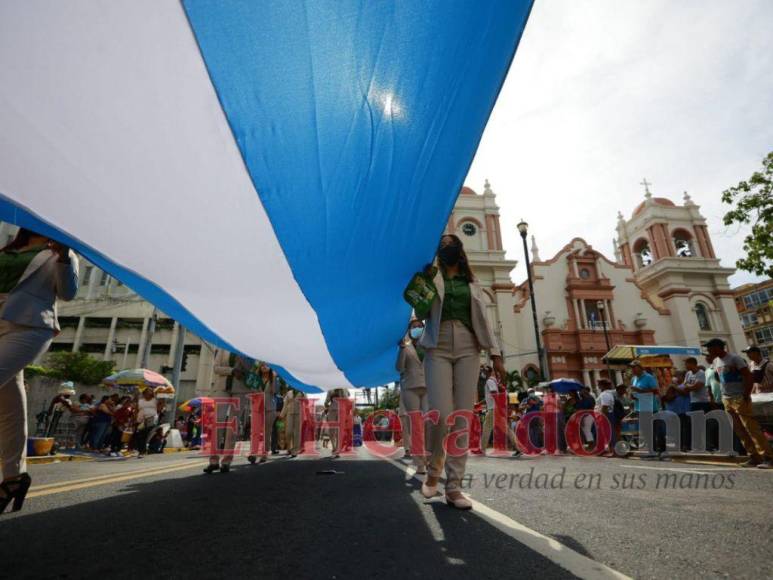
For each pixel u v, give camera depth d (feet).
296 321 12.47
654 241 114.21
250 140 5.72
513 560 5.25
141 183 6.09
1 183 6.02
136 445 33.68
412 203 7.79
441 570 4.96
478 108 6.48
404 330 15.78
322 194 6.89
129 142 5.39
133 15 4.20
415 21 5.16
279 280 9.50
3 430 8.02
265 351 15.83
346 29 5.02
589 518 7.49
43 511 8.29
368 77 5.56
